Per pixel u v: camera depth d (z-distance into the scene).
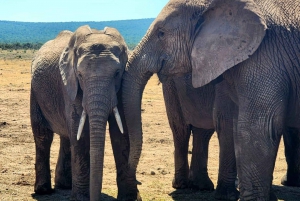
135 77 7.82
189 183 9.80
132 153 7.86
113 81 7.53
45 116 9.31
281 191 9.59
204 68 7.40
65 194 9.20
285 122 7.65
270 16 7.30
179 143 9.92
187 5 7.66
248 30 7.12
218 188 8.98
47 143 9.37
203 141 9.79
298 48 7.24
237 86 7.42
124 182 8.35
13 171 10.60
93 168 7.30
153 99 21.58
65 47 8.46
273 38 7.23
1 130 14.59
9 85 25.70
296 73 7.29
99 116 7.30
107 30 7.98
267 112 7.20
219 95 8.52
